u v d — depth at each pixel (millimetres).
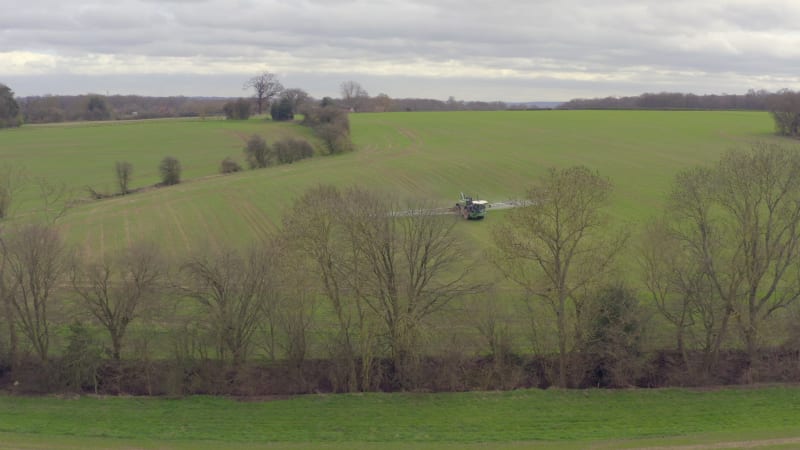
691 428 33531
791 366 40719
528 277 43406
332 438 32906
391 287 39812
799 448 30219
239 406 37062
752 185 39969
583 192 39094
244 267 39781
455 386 39812
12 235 41656
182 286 41188
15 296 40688
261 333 42812
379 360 41156
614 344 39906
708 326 40812
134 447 31438
